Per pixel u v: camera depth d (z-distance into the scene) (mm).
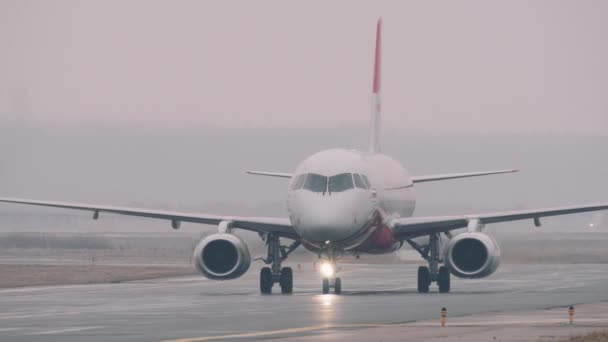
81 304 164875
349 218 181125
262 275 193500
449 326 122250
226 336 113438
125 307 157500
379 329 118875
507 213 193875
